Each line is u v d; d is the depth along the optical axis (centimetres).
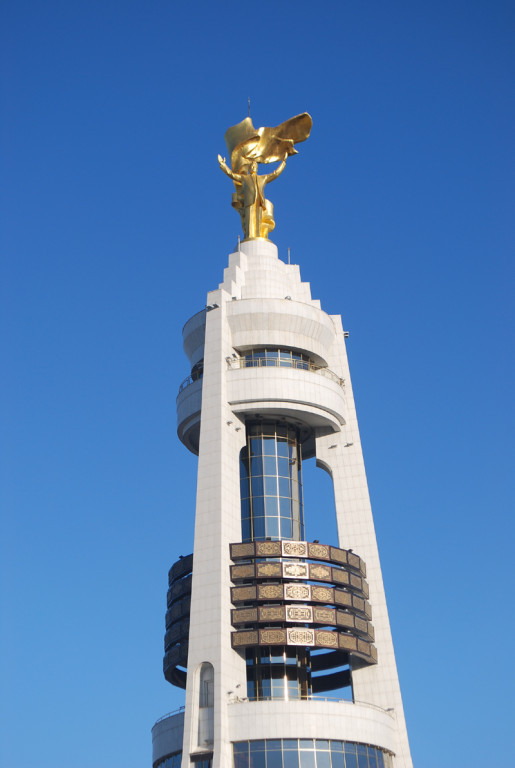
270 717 7844
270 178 10794
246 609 8375
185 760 7775
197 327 9831
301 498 9594
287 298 9706
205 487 8731
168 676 9150
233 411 9225
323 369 9969
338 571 8869
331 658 9425
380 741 8275
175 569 9144
